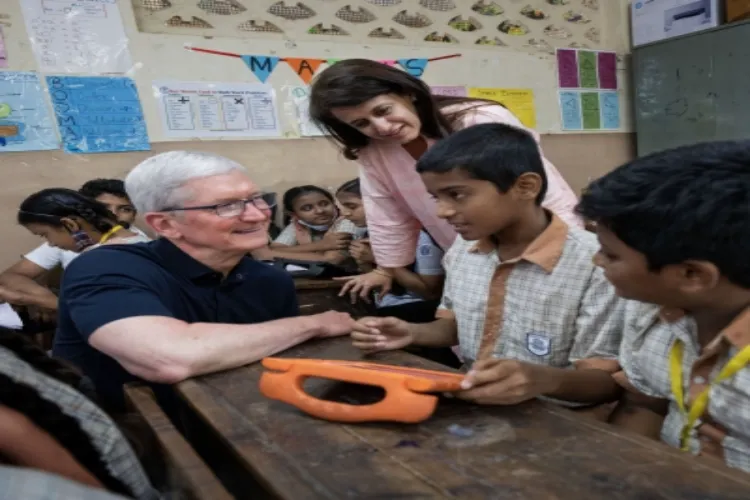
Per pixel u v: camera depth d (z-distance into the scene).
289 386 0.65
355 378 0.62
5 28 2.24
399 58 2.98
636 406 0.87
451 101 1.42
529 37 3.32
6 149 2.25
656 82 3.48
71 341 1.05
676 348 0.76
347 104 1.25
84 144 2.39
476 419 0.61
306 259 2.32
